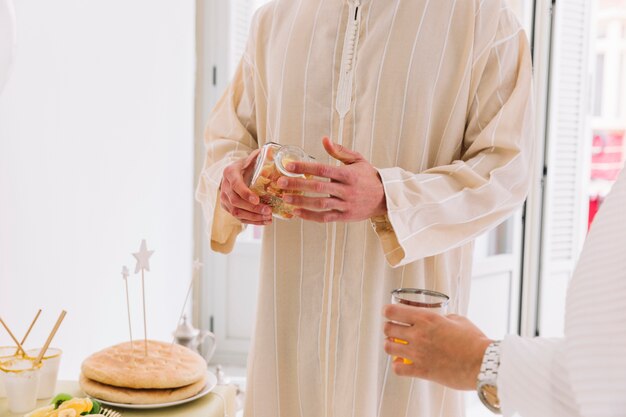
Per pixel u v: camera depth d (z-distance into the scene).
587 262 0.55
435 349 0.67
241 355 3.29
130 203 2.22
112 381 1.18
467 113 1.18
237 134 1.33
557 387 0.56
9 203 1.48
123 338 2.19
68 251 1.78
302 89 1.19
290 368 1.21
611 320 0.51
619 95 4.30
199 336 2.24
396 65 1.14
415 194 1.04
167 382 1.19
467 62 1.14
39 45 1.60
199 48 3.12
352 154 1.03
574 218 3.20
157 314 2.52
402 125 1.14
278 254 1.19
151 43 2.40
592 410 0.49
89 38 1.88
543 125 3.08
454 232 1.07
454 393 1.18
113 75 2.06
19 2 1.50
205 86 3.12
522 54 1.17
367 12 1.17
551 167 3.09
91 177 1.92
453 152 1.17
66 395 1.11
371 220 1.08
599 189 4.34
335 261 1.15
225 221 1.24
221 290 3.25
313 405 1.19
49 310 1.68
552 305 3.20
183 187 2.84
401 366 0.69
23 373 1.12
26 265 1.57
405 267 1.14
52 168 1.68
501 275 3.09
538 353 0.60
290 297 1.20
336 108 1.17
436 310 0.74
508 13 1.17
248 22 3.22
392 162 1.14
